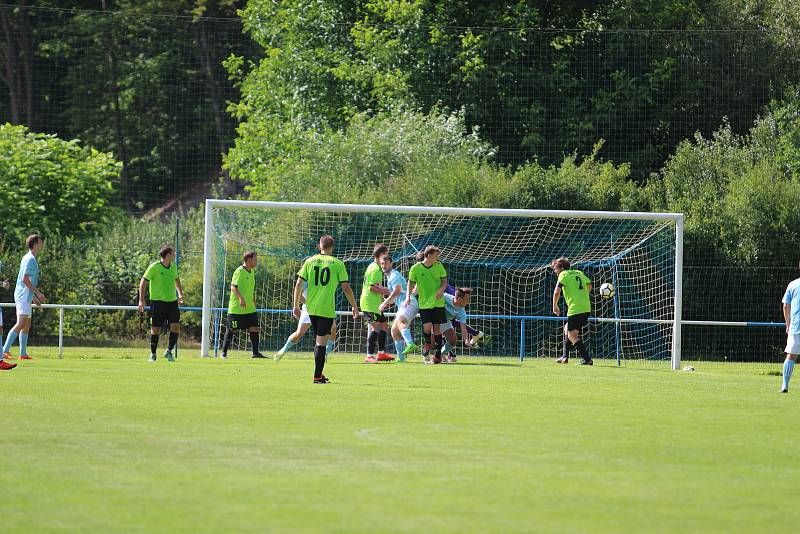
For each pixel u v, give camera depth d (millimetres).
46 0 175500
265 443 33219
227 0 174875
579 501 25531
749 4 141750
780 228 107188
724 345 108188
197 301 106750
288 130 131125
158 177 180375
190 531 22062
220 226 92250
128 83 176125
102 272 107438
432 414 41406
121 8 176625
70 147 118938
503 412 42688
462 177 107438
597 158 137125
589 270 105625
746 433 37625
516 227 106812
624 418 41531
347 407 43312
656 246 106938
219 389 50312
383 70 135375
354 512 23953
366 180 115000
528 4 142500
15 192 108500
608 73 140500
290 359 78000
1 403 42938
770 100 136125
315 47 141500
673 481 28203
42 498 25000
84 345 97312
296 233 100812
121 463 29422
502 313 105125
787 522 23703
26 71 174750
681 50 139000
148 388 50344
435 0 142250
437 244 105250
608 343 104500
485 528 22703
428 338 75000
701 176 116062
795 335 55625
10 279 101438
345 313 78562
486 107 136000
